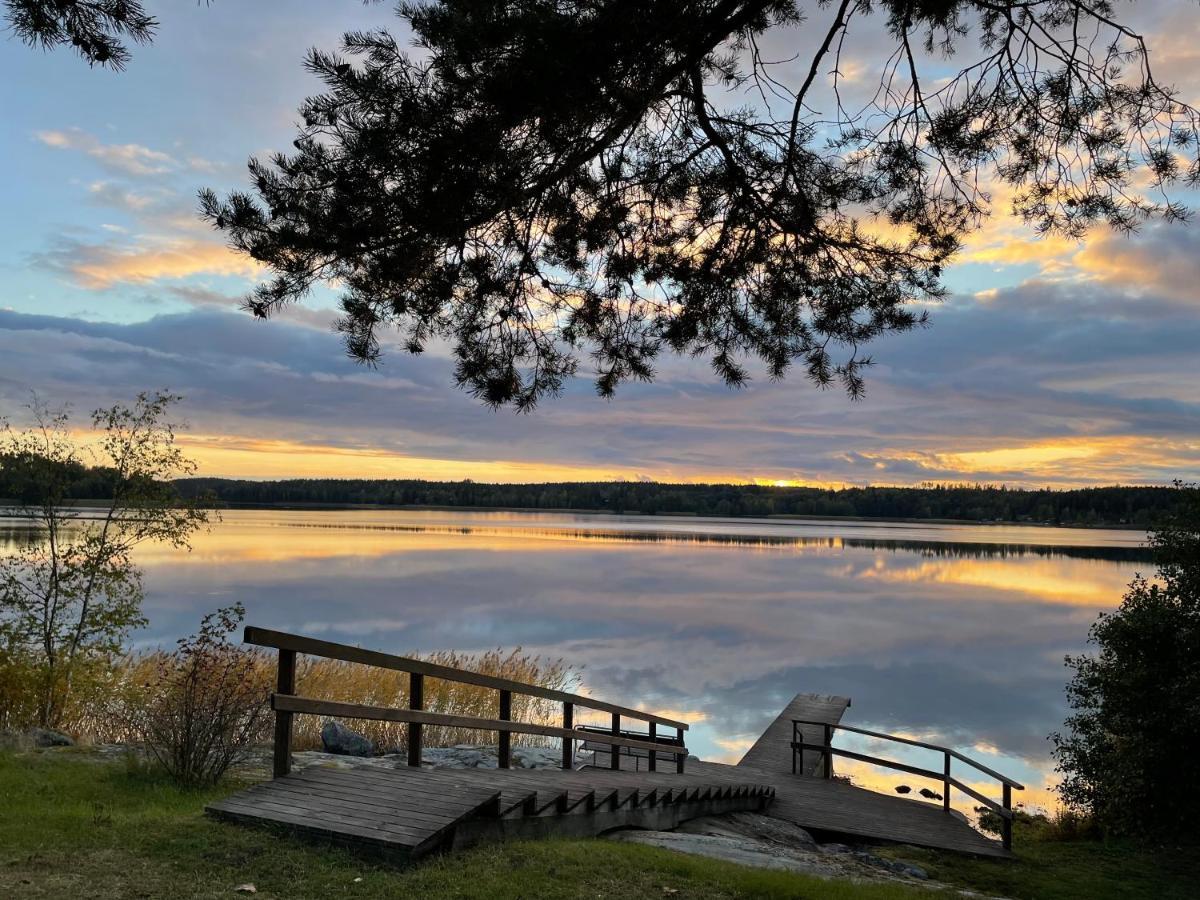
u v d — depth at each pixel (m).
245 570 65.44
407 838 5.43
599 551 105.38
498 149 5.55
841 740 21.92
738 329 8.09
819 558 100.12
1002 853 11.68
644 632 39.31
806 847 10.69
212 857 5.27
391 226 5.66
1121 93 6.21
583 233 7.22
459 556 90.50
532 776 8.03
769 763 16.91
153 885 4.78
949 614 48.56
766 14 6.34
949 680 29.61
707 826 10.47
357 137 5.32
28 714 11.92
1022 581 71.25
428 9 5.20
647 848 6.96
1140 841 11.91
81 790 7.16
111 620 12.62
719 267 7.68
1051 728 23.09
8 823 5.83
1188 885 10.48
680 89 6.50
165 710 8.15
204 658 8.14
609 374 8.23
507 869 5.58
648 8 5.21
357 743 11.47
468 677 7.65
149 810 6.59
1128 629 11.72
